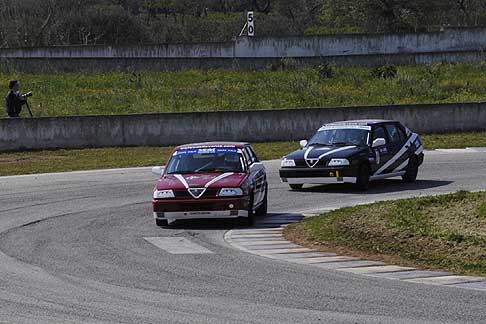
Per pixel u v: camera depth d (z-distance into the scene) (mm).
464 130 96500
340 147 59844
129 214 49844
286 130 93312
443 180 63094
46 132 88812
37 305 27031
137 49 144500
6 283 30422
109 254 36312
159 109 110812
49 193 60469
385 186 61125
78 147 89562
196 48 144750
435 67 132625
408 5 186750
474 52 138375
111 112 109562
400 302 26766
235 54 144875
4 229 44281
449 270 32469
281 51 144375
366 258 34906
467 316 24953
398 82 124438
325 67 129375
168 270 32531
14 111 93000
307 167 58562
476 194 44719
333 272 31875
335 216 43062
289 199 55500
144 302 27188
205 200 43844
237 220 47188
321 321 24516
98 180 68125
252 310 25953
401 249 35531
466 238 35062
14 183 67000
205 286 29516
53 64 132000
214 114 91688
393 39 146500
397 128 63844
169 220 47625
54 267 33375
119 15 193875
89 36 186875
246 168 47281
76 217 48656
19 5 199000
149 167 76750
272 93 119000
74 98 117375
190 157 48312
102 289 29234
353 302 26828
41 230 43750
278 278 30734
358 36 145375
